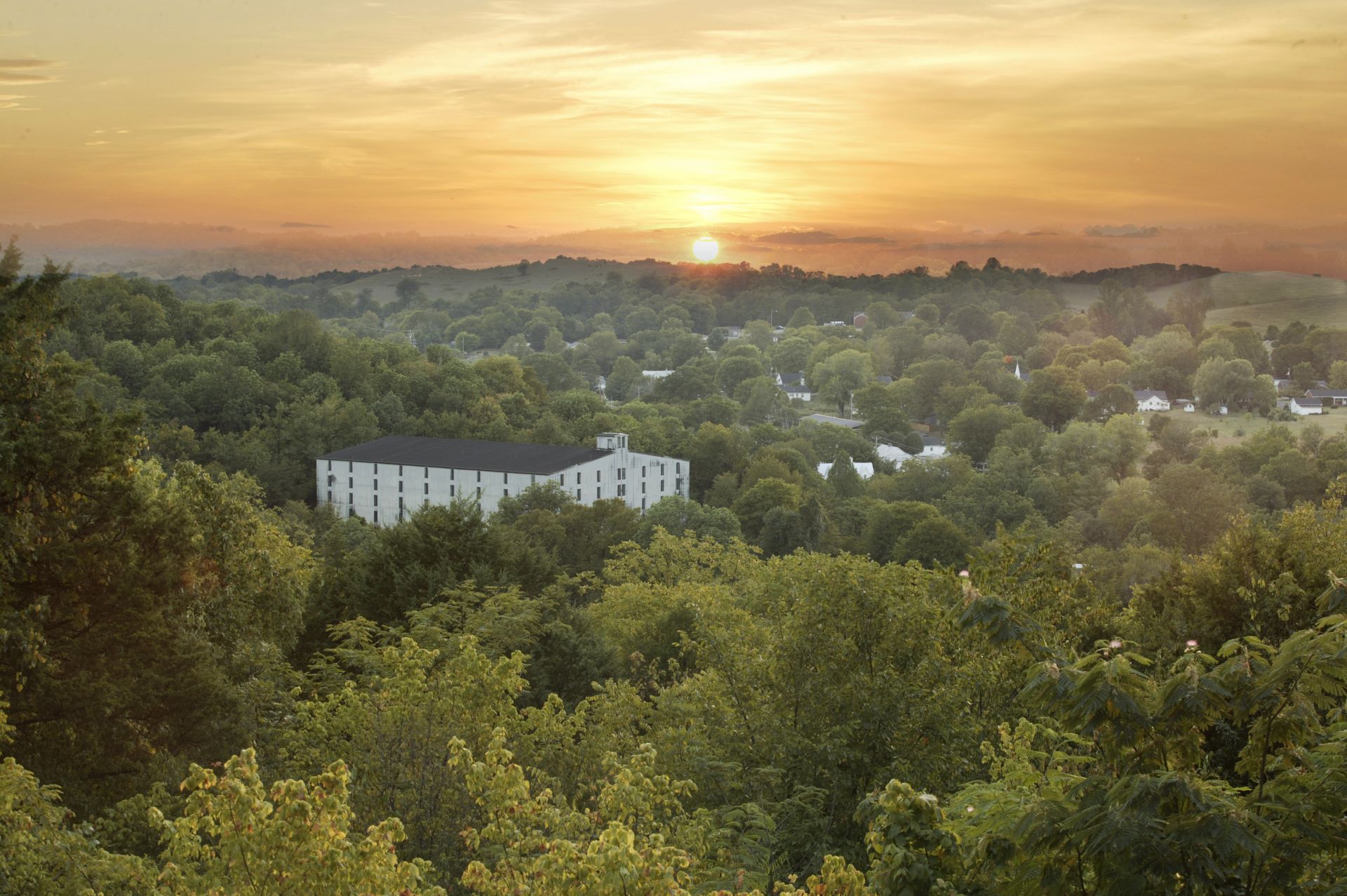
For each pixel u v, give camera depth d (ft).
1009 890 33.42
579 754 76.07
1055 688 35.19
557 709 80.84
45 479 80.28
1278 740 34.14
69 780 72.18
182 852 35.68
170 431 481.05
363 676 84.53
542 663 121.08
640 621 175.94
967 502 516.32
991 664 70.18
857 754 64.39
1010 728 66.54
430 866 38.19
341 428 538.47
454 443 490.49
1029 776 36.78
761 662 73.61
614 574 246.27
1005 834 33.42
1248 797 33.88
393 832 36.27
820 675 70.33
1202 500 446.60
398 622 124.77
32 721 73.92
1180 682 33.40
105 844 59.82
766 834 57.93
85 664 78.74
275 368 629.51
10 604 74.79
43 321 86.99
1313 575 90.74
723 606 139.54
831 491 536.83
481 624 104.53
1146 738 34.32
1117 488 515.91
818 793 64.44
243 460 483.51
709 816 56.65
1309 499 488.44
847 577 72.69
